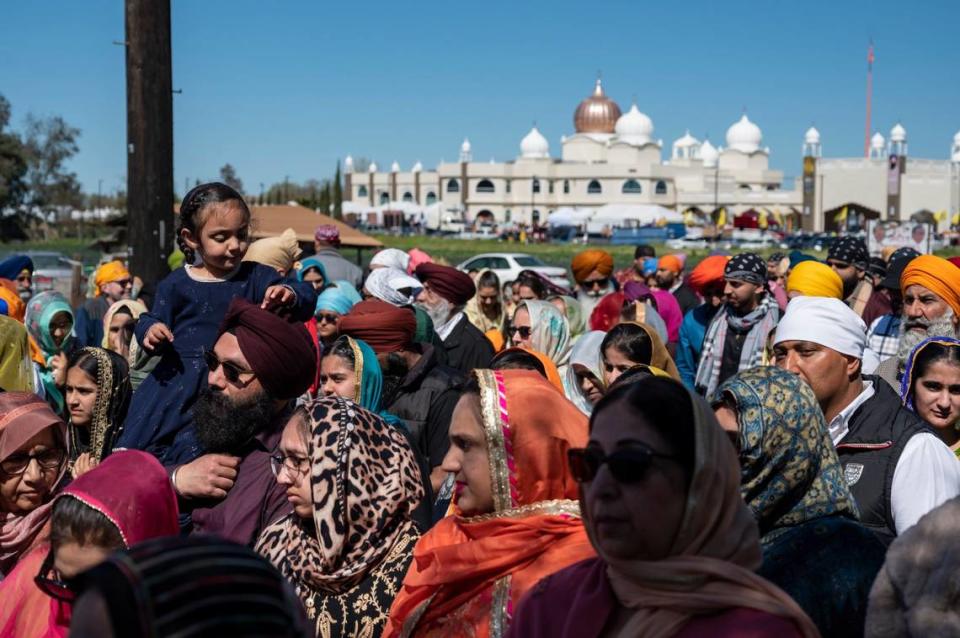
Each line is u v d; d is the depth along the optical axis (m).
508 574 2.96
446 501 4.25
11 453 3.72
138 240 8.87
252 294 4.53
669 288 12.77
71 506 2.95
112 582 1.53
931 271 5.93
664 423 2.22
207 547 1.62
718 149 138.25
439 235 99.81
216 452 3.98
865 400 4.04
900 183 103.19
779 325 4.29
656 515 2.21
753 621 2.11
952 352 4.50
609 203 117.31
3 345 5.52
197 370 4.39
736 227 91.75
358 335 5.65
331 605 3.34
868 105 105.62
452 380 5.71
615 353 5.35
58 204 94.75
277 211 18.45
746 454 3.02
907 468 3.73
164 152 8.88
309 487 3.39
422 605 3.07
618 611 2.31
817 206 105.00
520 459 2.99
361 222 112.31
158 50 8.77
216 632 1.52
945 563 2.21
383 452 3.46
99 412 5.07
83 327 9.94
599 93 128.62
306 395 5.43
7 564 3.79
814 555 2.89
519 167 119.00
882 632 2.32
